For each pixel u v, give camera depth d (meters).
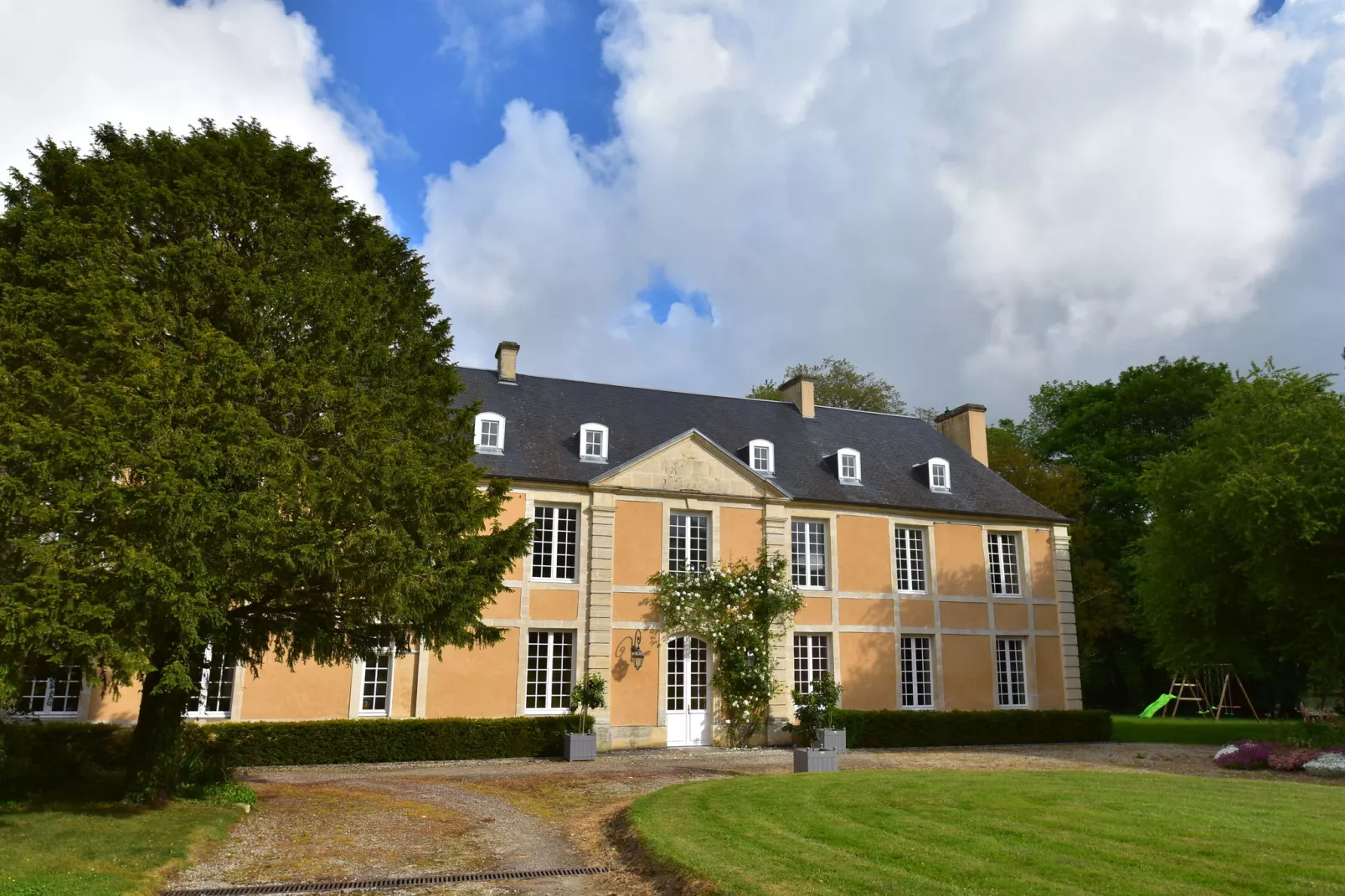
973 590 27.16
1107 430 40.88
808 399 30.16
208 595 10.73
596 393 27.48
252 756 18.75
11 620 9.21
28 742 13.95
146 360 10.67
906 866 8.26
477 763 19.64
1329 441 20.09
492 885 8.88
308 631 13.12
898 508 26.61
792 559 25.61
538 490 23.03
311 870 9.43
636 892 8.48
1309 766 17.02
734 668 23.34
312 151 14.32
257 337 12.08
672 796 12.43
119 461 10.10
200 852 9.91
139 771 12.29
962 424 31.59
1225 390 23.64
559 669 22.58
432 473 12.83
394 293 14.52
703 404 28.86
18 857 8.75
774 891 7.54
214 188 12.62
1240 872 7.86
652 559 23.67
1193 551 22.52
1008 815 10.57
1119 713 41.28
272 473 11.13
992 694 26.62
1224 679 37.47
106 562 10.12
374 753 19.62
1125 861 8.29
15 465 9.79
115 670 10.27
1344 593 20.12
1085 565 37.84
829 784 13.23
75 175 12.03
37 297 10.63
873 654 25.55
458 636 13.79
